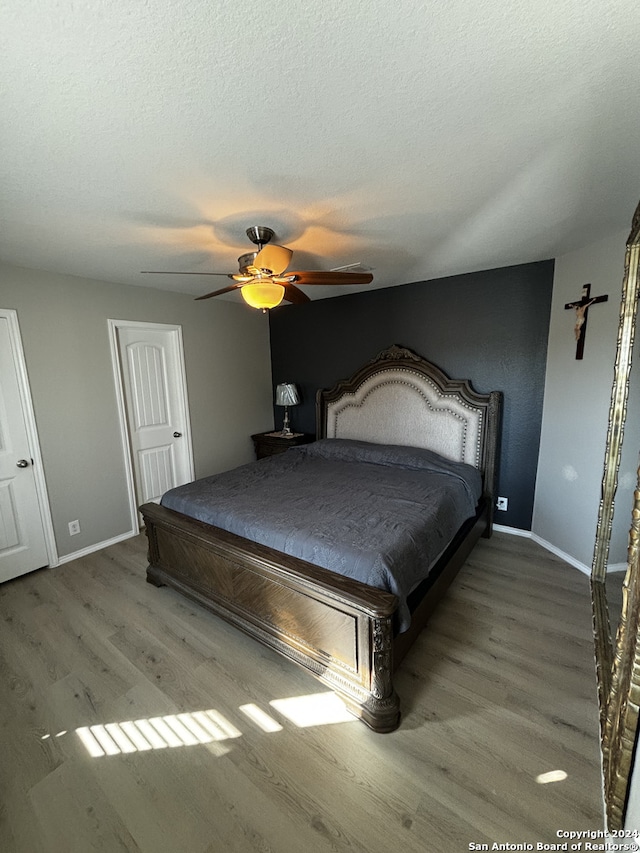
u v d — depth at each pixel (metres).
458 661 1.86
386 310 3.64
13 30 0.86
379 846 1.16
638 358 2.17
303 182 1.60
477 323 3.16
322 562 1.72
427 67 1.00
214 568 2.13
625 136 1.31
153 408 3.60
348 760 1.41
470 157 1.44
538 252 2.63
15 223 1.92
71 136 1.25
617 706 1.16
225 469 4.32
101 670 1.86
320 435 4.14
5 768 1.42
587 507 2.60
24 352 2.67
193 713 1.62
